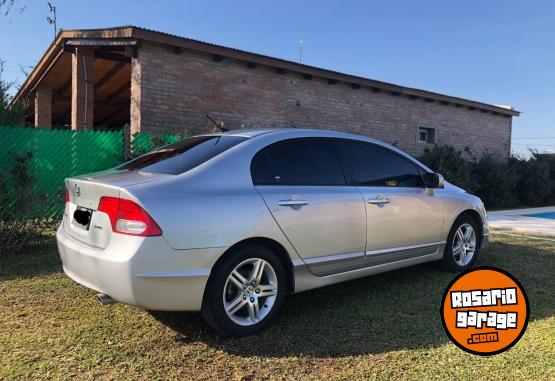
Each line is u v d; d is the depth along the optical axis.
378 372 2.97
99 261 3.17
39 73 14.57
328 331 3.63
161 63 10.17
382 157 4.70
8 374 2.85
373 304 4.28
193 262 3.21
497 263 5.99
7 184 5.95
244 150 3.74
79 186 3.59
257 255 3.54
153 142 8.66
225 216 3.35
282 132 4.08
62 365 2.99
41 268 5.23
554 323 3.82
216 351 3.25
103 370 2.94
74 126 11.32
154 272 3.07
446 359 3.15
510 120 19.73
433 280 5.07
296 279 3.79
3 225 5.85
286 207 3.69
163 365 3.03
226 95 11.29
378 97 14.80
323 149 4.23
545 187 17.17
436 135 16.72
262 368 3.02
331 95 13.56
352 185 4.28
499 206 15.85
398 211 4.57
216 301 3.33
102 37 9.96
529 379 2.88
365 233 4.25
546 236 8.32
